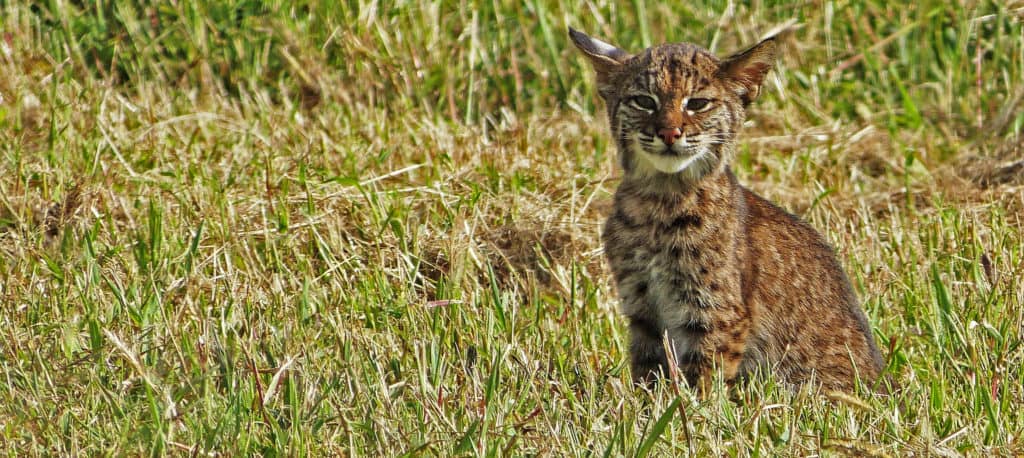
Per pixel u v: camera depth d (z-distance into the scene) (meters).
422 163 21.38
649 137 15.41
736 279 15.42
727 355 15.52
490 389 13.91
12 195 19.02
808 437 13.45
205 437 12.88
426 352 15.23
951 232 19.56
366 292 17.16
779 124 24.31
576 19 25.53
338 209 19.31
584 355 15.86
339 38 24.48
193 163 20.27
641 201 15.74
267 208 19.20
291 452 12.56
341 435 13.34
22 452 12.83
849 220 20.48
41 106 21.77
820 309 15.88
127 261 17.59
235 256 18.06
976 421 14.08
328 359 14.96
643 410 14.64
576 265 18.52
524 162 21.34
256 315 16.27
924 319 16.97
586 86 24.56
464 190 20.38
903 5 26.05
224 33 24.62
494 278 16.77
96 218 18.47
